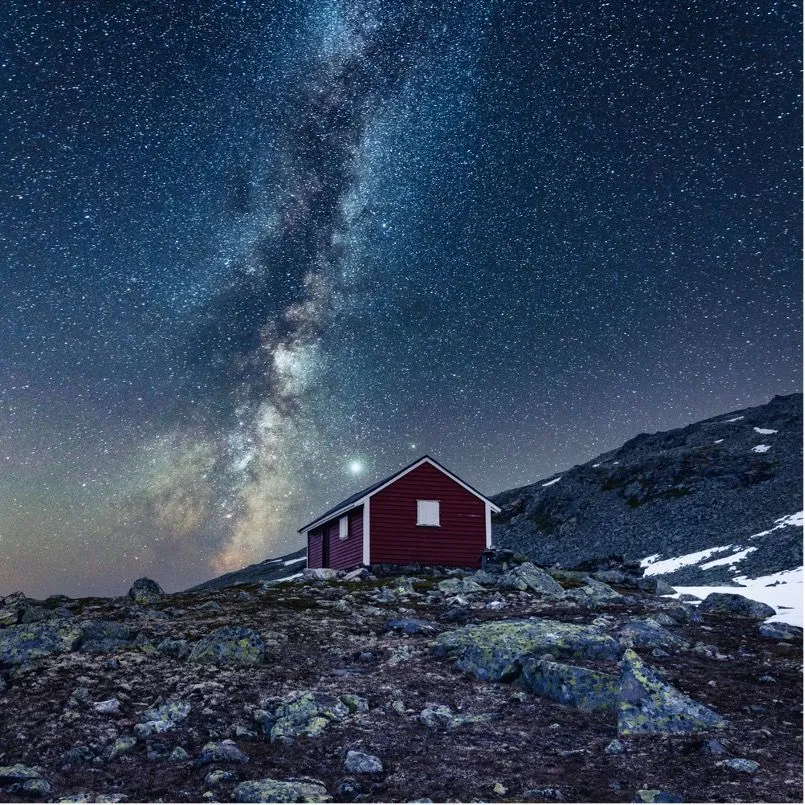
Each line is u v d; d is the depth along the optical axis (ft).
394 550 118.83
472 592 83.05
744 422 422.00
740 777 30.35
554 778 30.63
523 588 84.69
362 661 49.52
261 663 48.21
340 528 130.72
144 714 38.04
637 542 286.05
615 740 34.53
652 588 99.81
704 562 226.17
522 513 384.68
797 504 260.42
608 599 74.64
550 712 39.45
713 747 33.37
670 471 345.31
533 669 43.68
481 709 40.16
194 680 43.83
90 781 30.63
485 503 125.59
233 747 33.42
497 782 30.17
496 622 53.11
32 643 50.60
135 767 32.24
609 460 492.13
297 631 58.44
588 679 41.24
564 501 366.43
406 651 51.16
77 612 71.72
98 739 34.86
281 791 28.68
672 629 61.11
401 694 42.11
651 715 37.24
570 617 64.49
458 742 35.09
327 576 107.76
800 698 42.27
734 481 314.14
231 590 93.56
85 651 50.88
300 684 43.83
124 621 63.57
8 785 29.84
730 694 42.45
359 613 67.87
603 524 323.78
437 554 120.78
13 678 44.34
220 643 49.11
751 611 71.56
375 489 119.85
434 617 66.85
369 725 37.37
